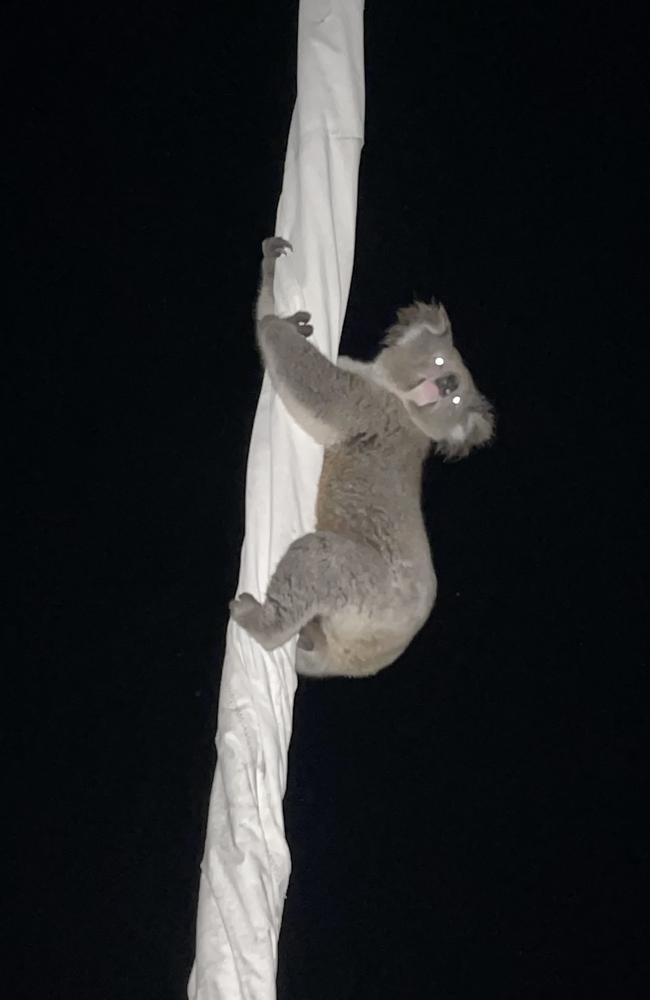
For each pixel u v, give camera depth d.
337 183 4.14
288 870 3.44
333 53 4.16
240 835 3.37
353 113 4.17
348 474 5.62
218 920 3.27
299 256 4.11
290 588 5.25
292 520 3.98
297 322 4.08
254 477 3.99
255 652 3.71
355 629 5.44
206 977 3.23
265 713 3.64
